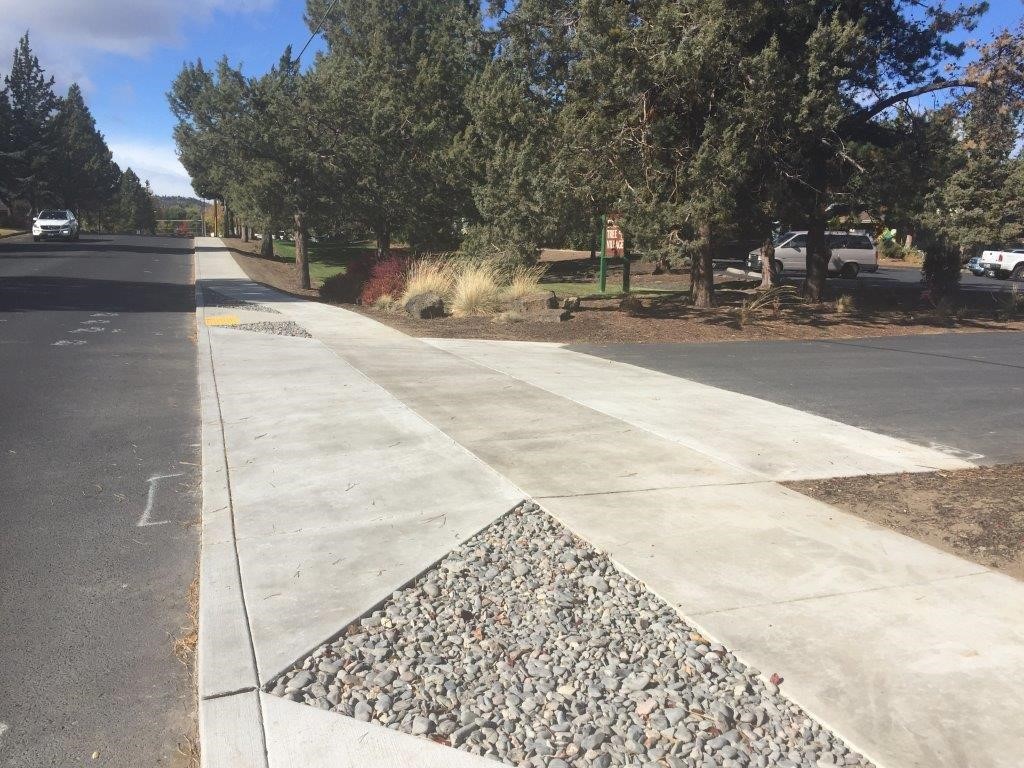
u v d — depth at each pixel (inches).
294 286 1098.1
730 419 331.9
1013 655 147.4
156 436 294.0
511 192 681.6
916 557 190.9
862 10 661.3
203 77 1374.3
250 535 198.1
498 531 202.8
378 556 186.1
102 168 3208.7
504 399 358.6
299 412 324.2
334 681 135.7
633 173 614.5
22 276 888.9
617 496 230.2
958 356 524.7
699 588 172.4
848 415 346.6
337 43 1576.0
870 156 668.7
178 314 648.4
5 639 153.0
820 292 829.8
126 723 129.0
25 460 260.5
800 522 212.5
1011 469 265.9
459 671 140.5
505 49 730.8
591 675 140.4
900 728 125.6
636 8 599.5
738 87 587.2
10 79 2588.6
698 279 723.4
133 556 191.5
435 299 655.1
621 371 445.4
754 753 119.8
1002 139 665.0
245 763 115.0
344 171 932.0
